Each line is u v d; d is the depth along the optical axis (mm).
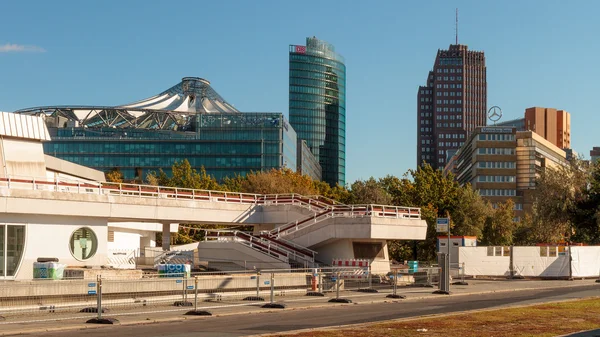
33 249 39844
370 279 39844
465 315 25531
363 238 49125
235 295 34250
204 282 33094
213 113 166625
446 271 38500
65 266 39750
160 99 190250
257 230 59875
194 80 194500
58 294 28359
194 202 51125
